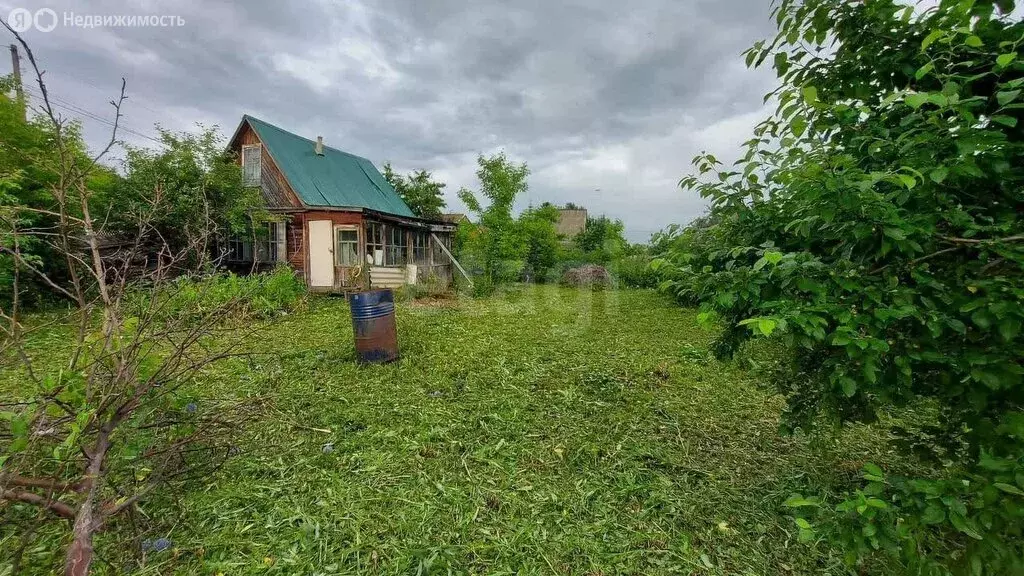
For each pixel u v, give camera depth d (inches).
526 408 141.8
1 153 236.1
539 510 88.2
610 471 103.1
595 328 281.9
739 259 63.9
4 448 65.5
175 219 301.1
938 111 40.5
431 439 118.2
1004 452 43.1
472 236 560.4
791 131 51.7
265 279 308.0
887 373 52.3
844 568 71.4
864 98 56.0
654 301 414.9
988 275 45.1
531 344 232.8
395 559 73.7
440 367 184.5
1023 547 39.5
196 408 115.1
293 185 449.4
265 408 122.7
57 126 56.4
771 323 44.4
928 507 40.2
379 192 586.2
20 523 68.2
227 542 76.2
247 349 186.5
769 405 143.7
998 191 47.6
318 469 101.3
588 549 76.7
